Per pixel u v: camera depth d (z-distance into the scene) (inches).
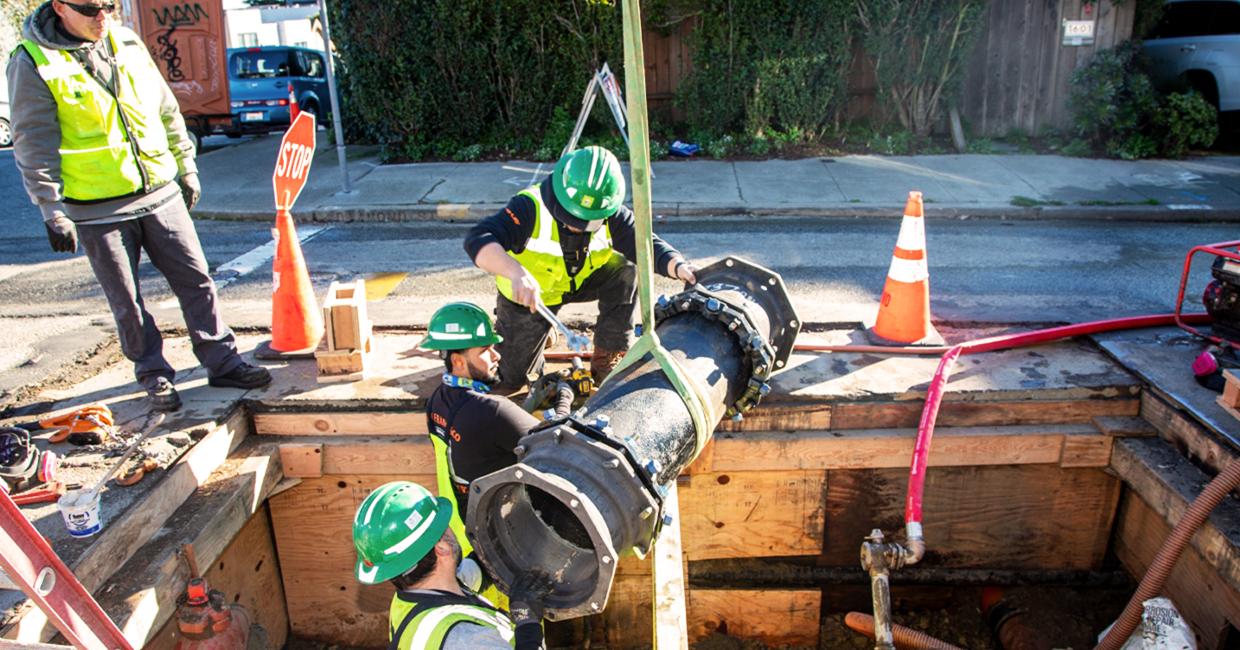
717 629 186.9
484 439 124.8
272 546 176.1
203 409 163.8
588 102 236.7
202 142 600.4
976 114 479.2
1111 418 167.2
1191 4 463.8
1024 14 455.8
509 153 482.3
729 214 370.3
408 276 281.4
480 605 105.7
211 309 168.4
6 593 116.7
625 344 165.0
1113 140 446.0
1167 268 274.5
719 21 454.3
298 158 180.5
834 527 178.1
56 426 157.3
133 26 544.4
